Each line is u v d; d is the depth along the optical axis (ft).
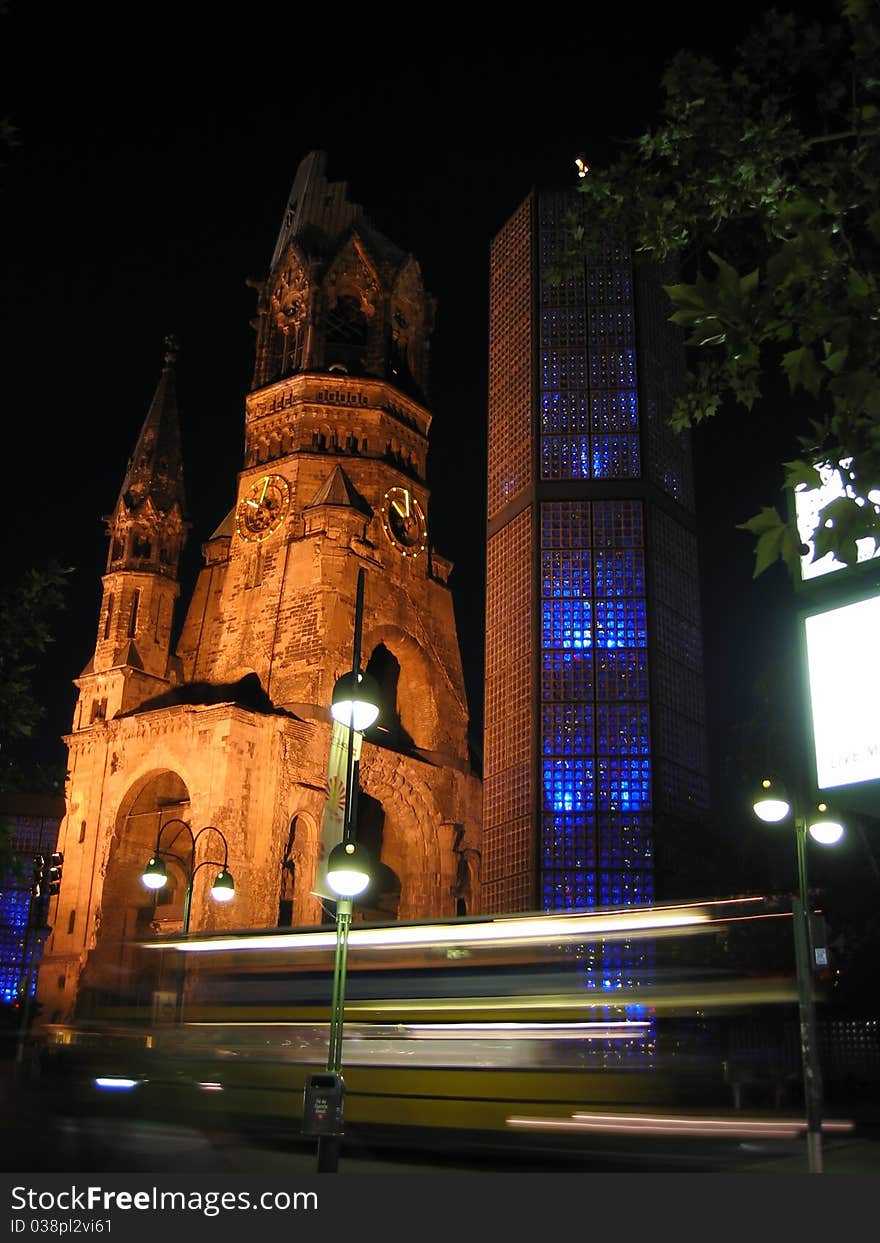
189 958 97.76
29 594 68.74
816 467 29.63
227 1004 92.22
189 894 156.87
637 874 200.03
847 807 48.37
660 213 36.88
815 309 27.53
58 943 269.23
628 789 205.36
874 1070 135.13
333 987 81.35
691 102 35.58
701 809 212.23
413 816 289.12
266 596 289.33
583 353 232.12
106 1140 91.45
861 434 26.89
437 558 324.60
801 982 71.92
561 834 204.44
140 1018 99.45
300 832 265.34
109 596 302.86
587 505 222.69
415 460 318.24
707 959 76.54
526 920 79.25
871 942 132.77
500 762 218.38
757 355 28.73
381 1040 81.10
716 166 35.32
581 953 76.69
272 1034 87.86
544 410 229.86
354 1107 80.23
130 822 276.82
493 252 254.06
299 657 276.21
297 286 320.70
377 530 298.76
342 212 337.52
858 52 29.63
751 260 37.22
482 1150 73.97
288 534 291.99
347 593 283.18
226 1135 87.10
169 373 330.95
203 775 256.52
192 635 314.96
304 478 297.12
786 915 78.89
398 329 328.49
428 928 82.64
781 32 34.22
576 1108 72.13
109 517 313.53
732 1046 79.66
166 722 268.62
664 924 77.05
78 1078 103.55
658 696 211.00
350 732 79.46
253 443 311.47
